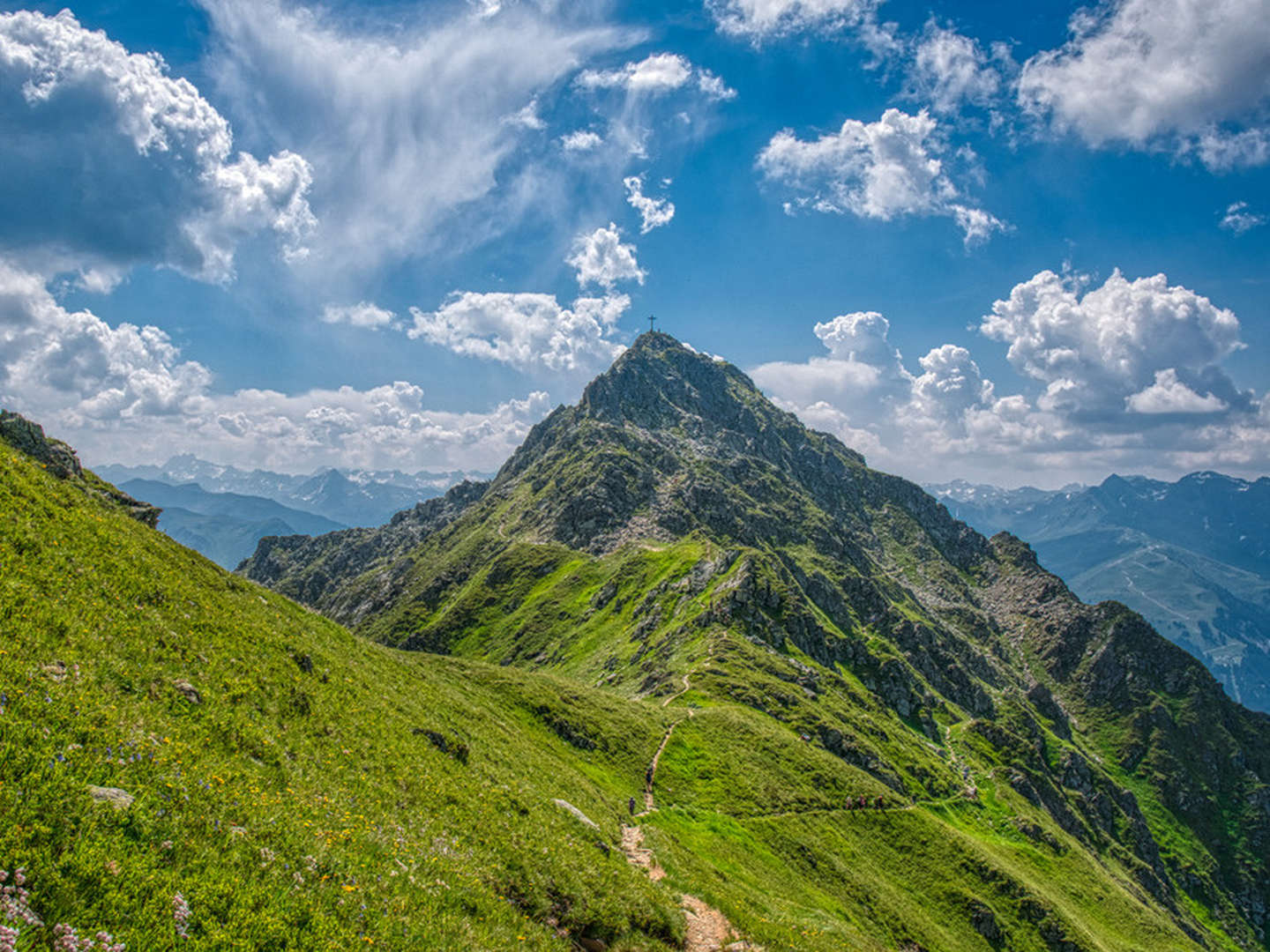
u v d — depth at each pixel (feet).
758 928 86.58
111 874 34.88
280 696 83.15
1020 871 442.91
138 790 42.83
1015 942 336.70
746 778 331.98
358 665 130.93
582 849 88.38
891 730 617.21
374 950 41.37
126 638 70.38
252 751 64.64
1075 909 458.09
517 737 170.09
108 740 46.19
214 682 74.74
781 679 567.59
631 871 90.02
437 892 53.26
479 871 63.93
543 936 58.08
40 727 42.52
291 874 44.01
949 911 336.29
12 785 36.19
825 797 362.74
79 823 36.81
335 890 44.75
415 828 67.36
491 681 291.17
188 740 57.52
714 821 271.49
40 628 60.34
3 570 67.36
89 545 87.81
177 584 96.99
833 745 472.44
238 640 91.81
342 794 66.54
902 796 455.22
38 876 31.94
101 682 58.39
